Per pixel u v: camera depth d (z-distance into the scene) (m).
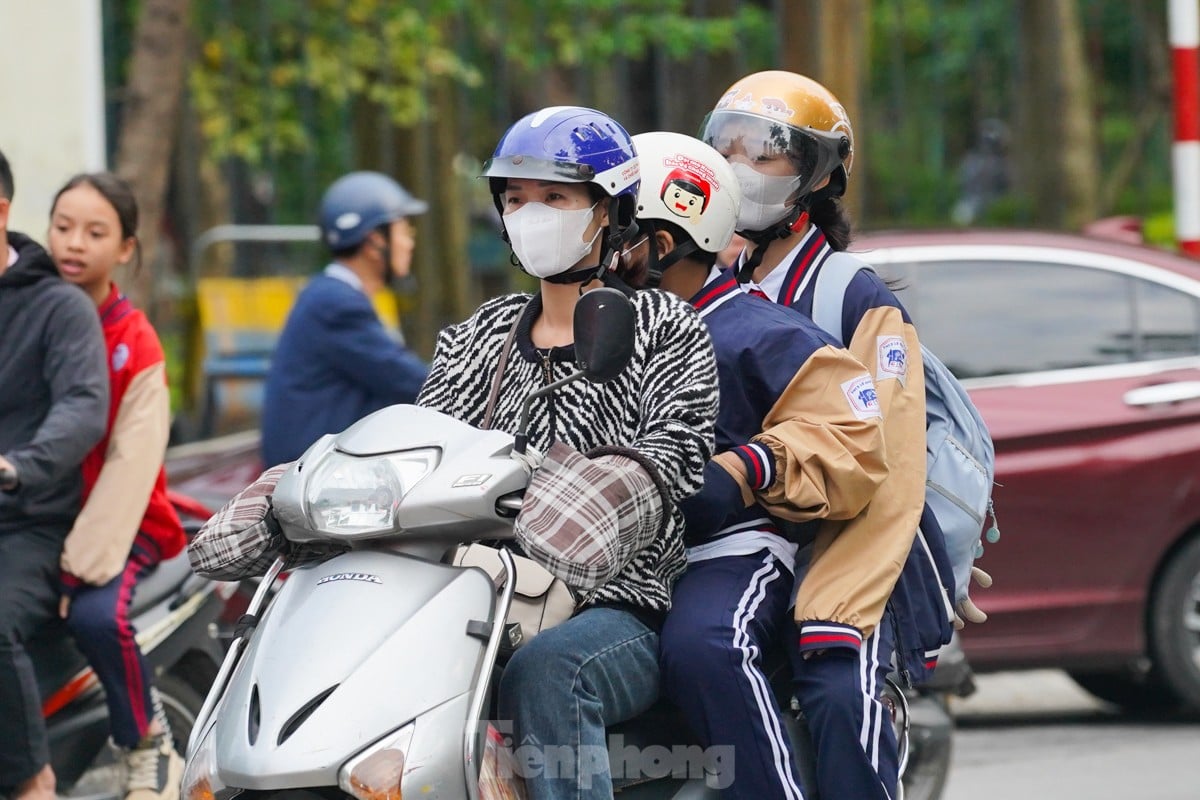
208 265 38.47
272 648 9.36
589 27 39.94
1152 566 20.67
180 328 32.97
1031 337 21.17
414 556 9.75
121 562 14.51
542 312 10.82
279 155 41.38
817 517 10.70
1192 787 18.28
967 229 21.94
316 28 38.97
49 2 25.25
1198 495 20.61
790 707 11.16
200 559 10.26
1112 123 52.94
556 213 10.16
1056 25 41.66
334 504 9.62
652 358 10.34
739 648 10.41
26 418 14.34
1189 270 21.50
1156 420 20.70
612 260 10.64
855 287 12.27
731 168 12.05
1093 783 18.56
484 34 42.50
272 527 10.19
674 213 11.37
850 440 10.63
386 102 33.59
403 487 9.55
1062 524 20.47
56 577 14.44
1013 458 20.45
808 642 10.70
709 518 10.62
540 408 10.46
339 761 8.90
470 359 10.94
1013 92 35.88
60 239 14.59
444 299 40.22
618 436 10.34
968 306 21.25
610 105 53.28
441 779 9.08
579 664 10.00
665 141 11.57
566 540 9.38
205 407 30.42
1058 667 20.78
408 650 9.25
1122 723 21.78
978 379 21.00
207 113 40.12
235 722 9.17
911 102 59.53
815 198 12.64
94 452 14.62
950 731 15.68
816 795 10.95
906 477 11.30
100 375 14.12
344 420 18.33
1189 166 26.80
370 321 18.25
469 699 9.30
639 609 10.54
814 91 12.52
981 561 20.39
